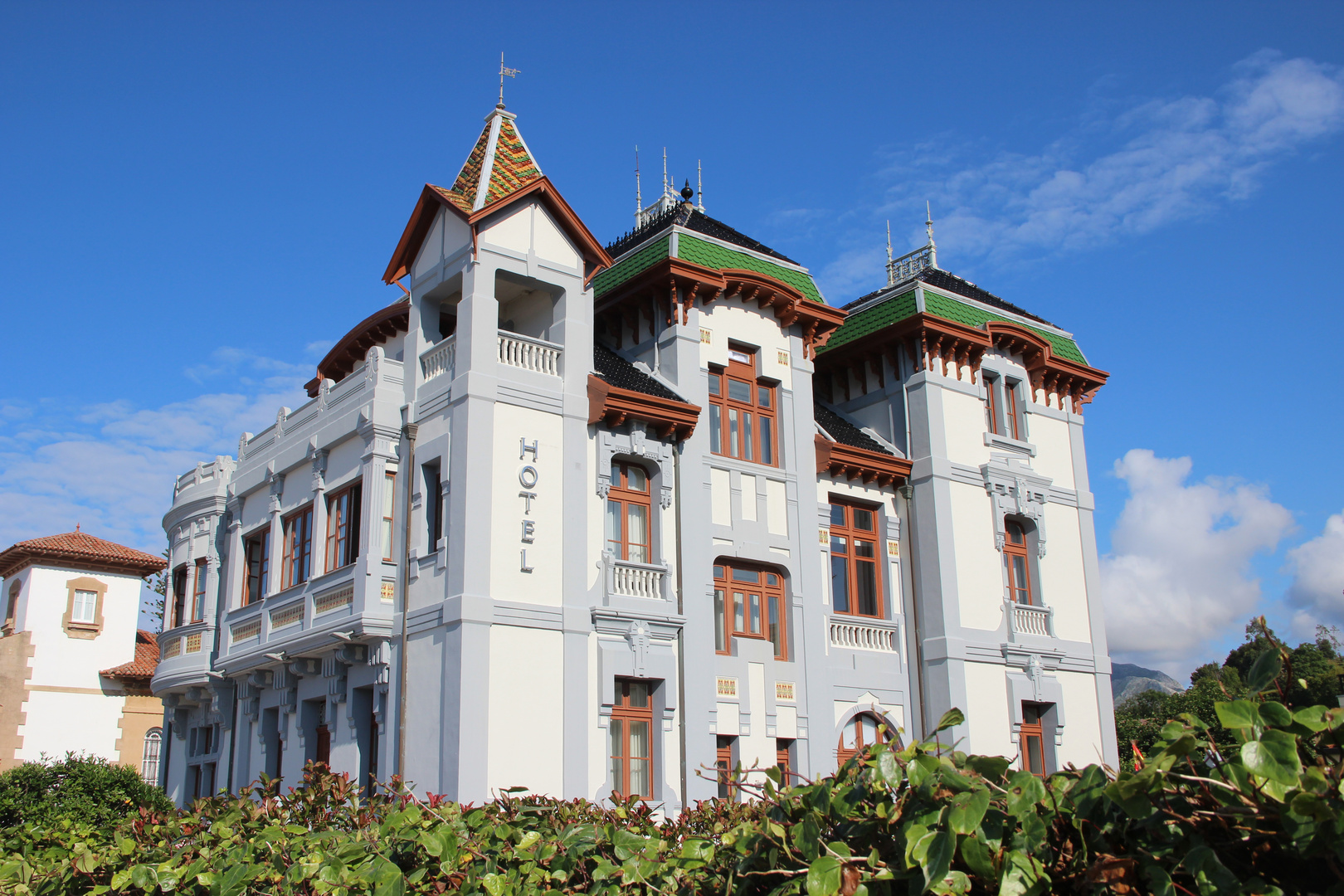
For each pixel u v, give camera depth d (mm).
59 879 11492
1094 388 33219
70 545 41469
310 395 32781
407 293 27156
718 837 9578
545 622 21500
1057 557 30594
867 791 7035
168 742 32844
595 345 26938
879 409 30094
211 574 30250
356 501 24453
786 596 25828
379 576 22578
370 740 23266
